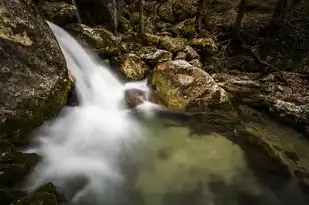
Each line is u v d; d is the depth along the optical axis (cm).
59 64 746
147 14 1692
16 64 623
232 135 846
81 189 599
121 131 836
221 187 659
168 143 803
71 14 1150
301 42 1477
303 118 915
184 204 610
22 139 612
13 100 605
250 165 723
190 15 1769
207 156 750
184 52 1297
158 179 671
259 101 1038
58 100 716
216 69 1326
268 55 1466
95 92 946
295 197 648
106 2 1312
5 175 507
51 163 636
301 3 1759
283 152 787
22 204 459
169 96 959
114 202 593
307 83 1169
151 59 1167
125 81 1083
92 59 1070
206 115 946
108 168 681
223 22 1723
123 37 1361
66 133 752
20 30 653
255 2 1920
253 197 639
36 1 1067
